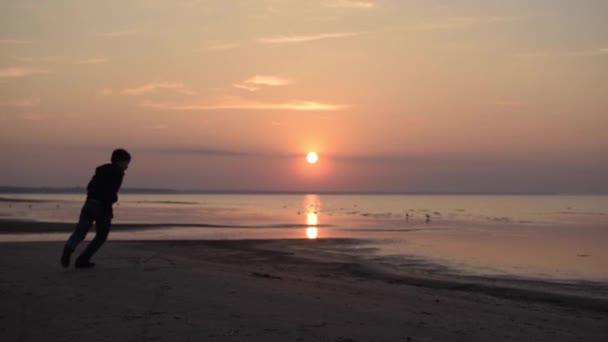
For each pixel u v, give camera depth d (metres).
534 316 8.48
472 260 21.45
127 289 7.82
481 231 41.41
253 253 21.62
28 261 10.62
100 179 9.45
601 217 75.38
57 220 46.47
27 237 29.42
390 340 5.71
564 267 19.89
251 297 7.70
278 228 41.78
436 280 15.30
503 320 7.55
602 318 9.82
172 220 54.22
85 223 9.45
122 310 6.50
